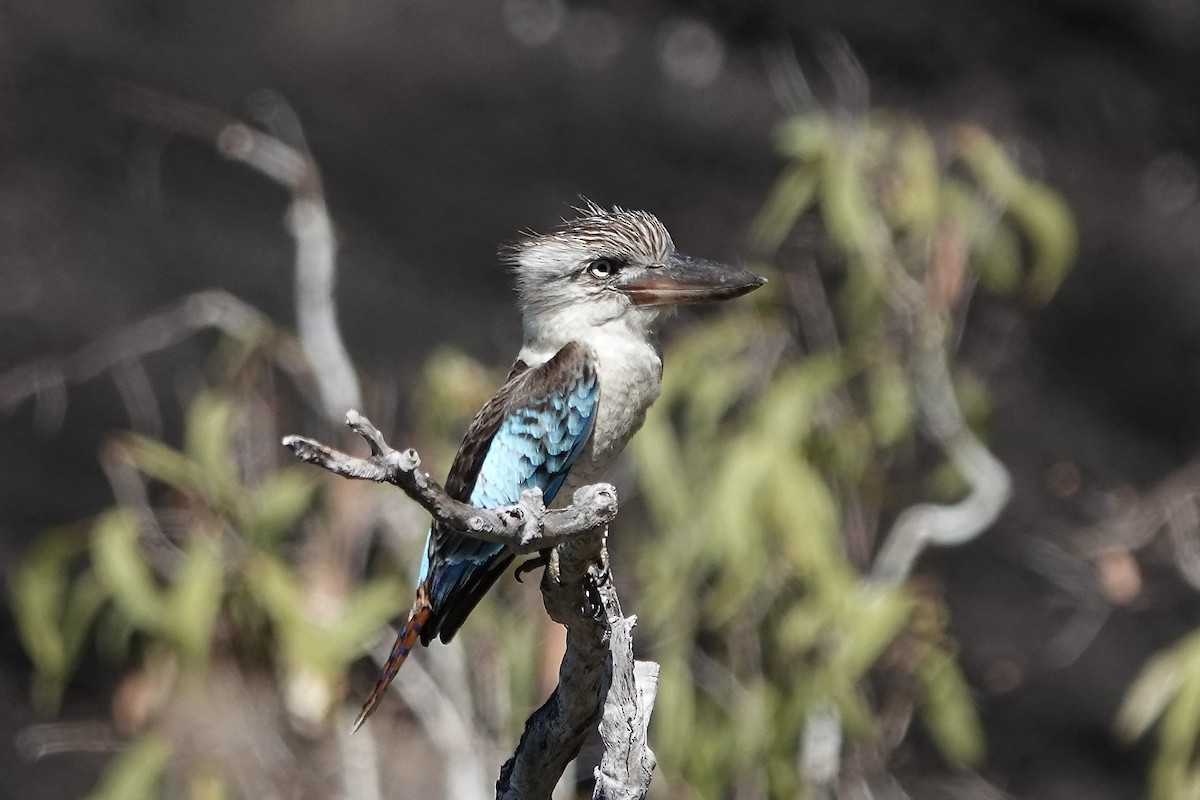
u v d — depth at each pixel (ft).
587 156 54.08
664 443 29.76
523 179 53.67
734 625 31.32
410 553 30.48
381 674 21.07
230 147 32.86
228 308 32.58
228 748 30.99
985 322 44.06
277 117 51.72
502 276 51.49
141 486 30.40
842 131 31.42
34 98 52.03
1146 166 55.52
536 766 19.40
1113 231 53.67
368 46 54.65
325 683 29.78
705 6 56.34
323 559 31.24
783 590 31.63
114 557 28.53
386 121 53.67
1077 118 55.36
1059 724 47.24
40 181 50.06
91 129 51.96
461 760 30.25
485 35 55.77
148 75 52.90
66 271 48.47
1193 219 54.19
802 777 31.07
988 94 54.90
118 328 47.78
